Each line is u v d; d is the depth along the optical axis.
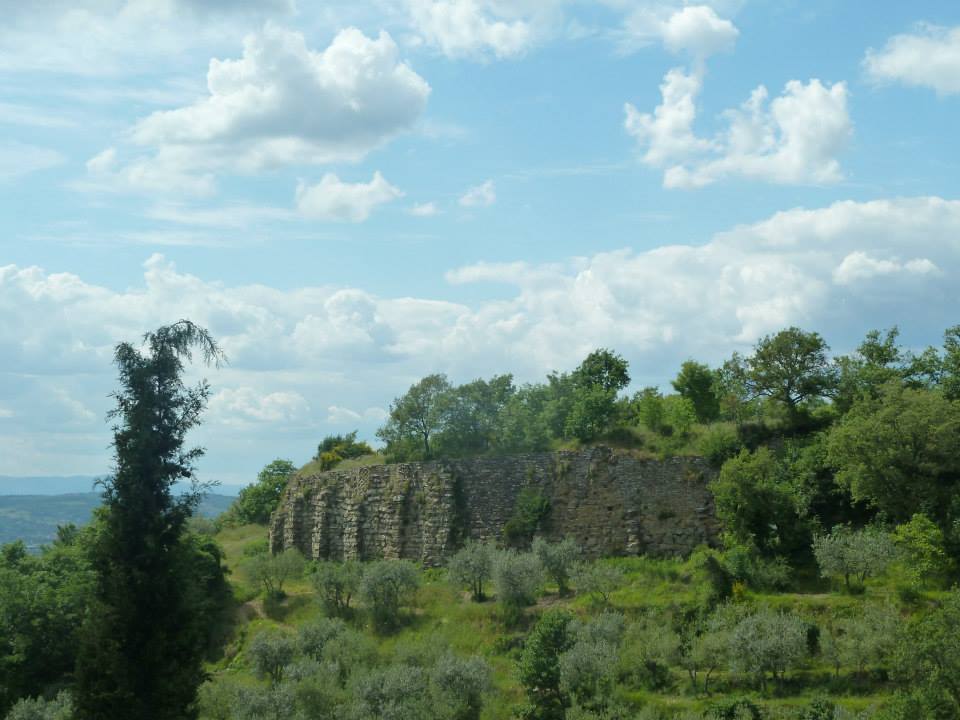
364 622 71.69
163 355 43.38
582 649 55.47
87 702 39.97
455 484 80.00
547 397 84.94
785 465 68.94
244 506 128.88
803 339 73.19
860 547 59.06
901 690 46.88
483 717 55.50
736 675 54.97
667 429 76.88
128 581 41.41
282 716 54.47
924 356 75.06
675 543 70.62
